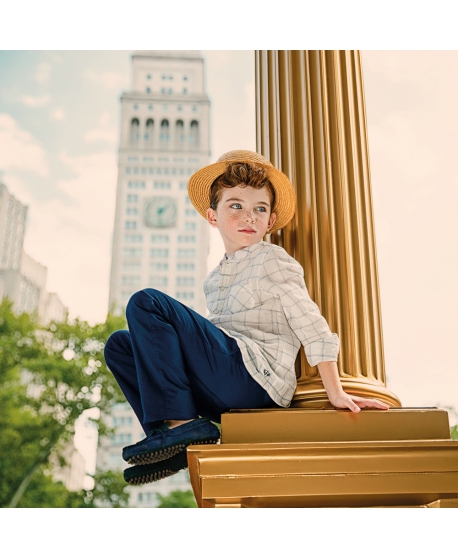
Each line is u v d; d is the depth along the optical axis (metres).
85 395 18.88
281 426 1.85
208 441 1.82
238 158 2.35
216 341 1.96
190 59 50.69
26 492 17.50
